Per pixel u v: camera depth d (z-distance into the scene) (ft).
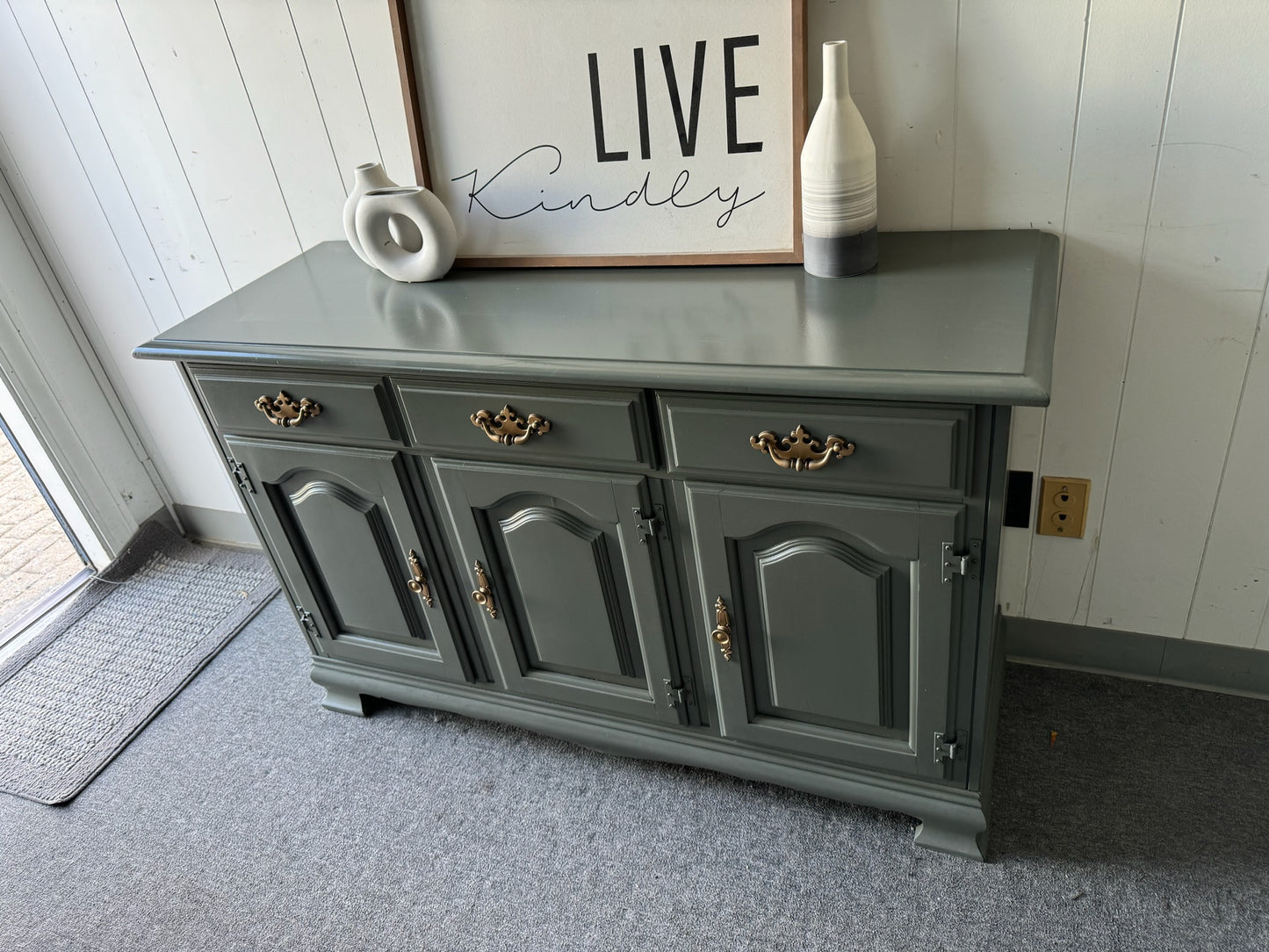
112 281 6.57
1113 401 4.50
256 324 4.52
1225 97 3.65
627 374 3.57
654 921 4.42
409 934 4.52
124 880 4.99
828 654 4.11
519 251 4.79
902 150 4.21
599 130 4.40
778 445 3.56
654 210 4.46
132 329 6.79
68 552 8.03
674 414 3.67
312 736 5.76
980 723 4.07
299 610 5.53
